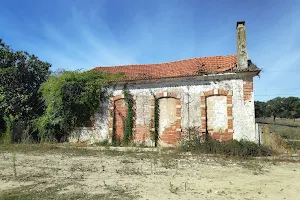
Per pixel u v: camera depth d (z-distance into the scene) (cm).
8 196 637
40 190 701
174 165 1107
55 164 1107
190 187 749
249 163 1184
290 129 2406
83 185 759
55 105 1989
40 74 2512
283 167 1101
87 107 1998
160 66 2153
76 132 2008
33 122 2066
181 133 1738
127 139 1877
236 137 1608
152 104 1852
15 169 948
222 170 1016
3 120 2164
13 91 2302
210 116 1694
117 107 1956
